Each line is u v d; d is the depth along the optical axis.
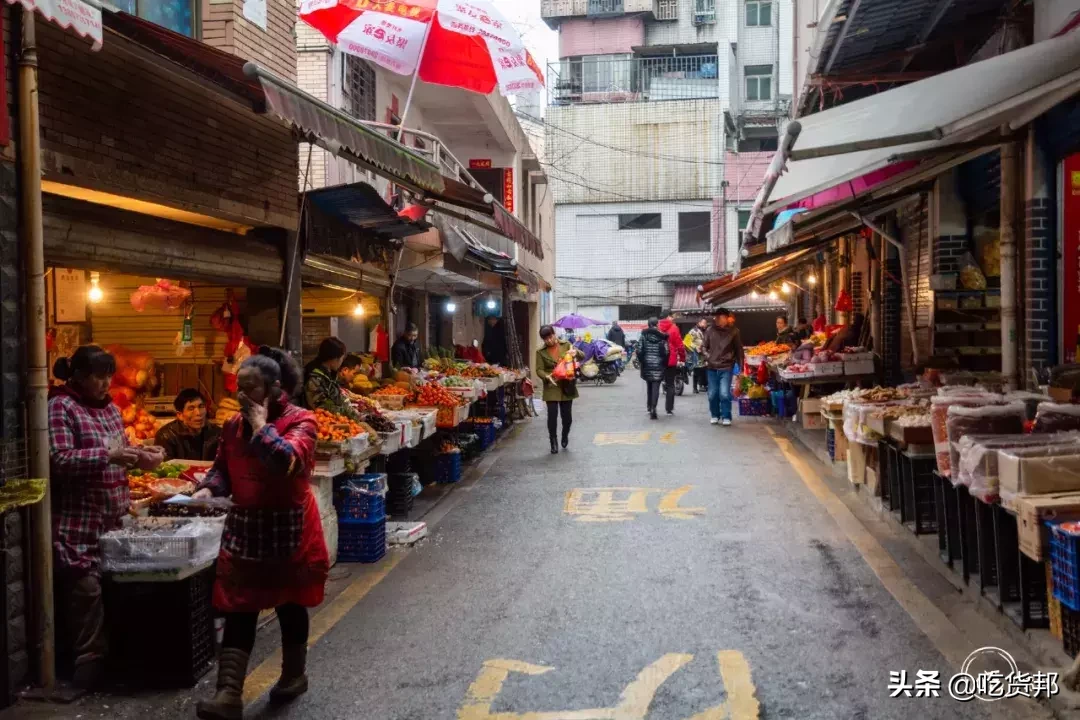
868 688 4.46
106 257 5.79
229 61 5.41
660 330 17.58
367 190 8.69
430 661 5.04
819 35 9.38
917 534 7.14
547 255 32.84
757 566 6.70
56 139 5.19
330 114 5.82
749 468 11.12
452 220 15.49
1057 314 8.08
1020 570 4.89
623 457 12.36
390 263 11.93
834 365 13.56
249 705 4.53
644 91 40.59
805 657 4.88
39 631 4.65
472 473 11.54
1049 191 8.07
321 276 9.80
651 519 8.42
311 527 4.49
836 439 10.53
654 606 5.85
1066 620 4.48
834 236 15.77
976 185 11.19
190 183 6.66
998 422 5.64
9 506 4.17
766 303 35.69
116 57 5.76
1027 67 6.15
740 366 17.81
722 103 38.00
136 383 8.38
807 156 6.48
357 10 10.09
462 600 6.14
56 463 4.73
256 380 4.17
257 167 7.76
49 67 5.13
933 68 11.56
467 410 11.62
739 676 4.65
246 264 7.74
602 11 40.31
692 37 40.62
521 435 15.32
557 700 4.45
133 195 5.96
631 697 4.44
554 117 38.47
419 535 7.96
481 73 11.34
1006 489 4.95
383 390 10.69
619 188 38.19
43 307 4.70
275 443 4.09
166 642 4.81
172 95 6.42
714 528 7.96
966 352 10.98
